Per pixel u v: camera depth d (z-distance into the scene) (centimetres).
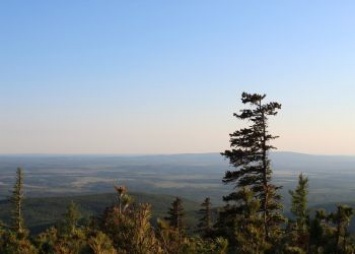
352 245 2211
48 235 2584
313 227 2284
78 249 1498
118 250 1298
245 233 2170
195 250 1522
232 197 2988
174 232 1445
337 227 2231
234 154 3148
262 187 3084
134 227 1302
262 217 2962
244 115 3162
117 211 1366
